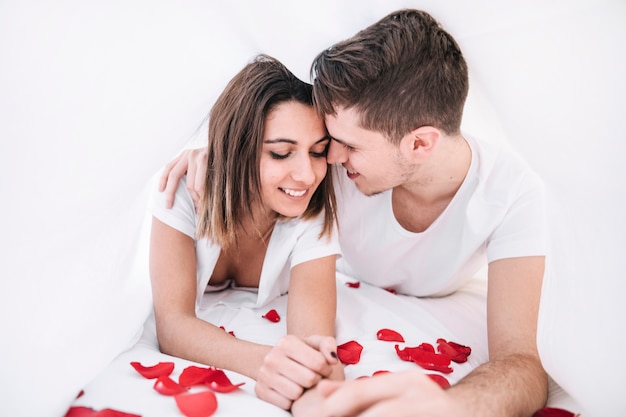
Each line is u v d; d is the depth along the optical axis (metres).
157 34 1.10
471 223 1.43
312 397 1.01
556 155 1.05
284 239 1.44
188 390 1.03
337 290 1.62
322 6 1.18
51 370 1.04
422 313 1.51
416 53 1.24
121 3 1.07
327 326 1.31
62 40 1.08
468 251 1.49
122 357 1.18
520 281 1.34
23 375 1.03
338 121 1.27
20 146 1.09
